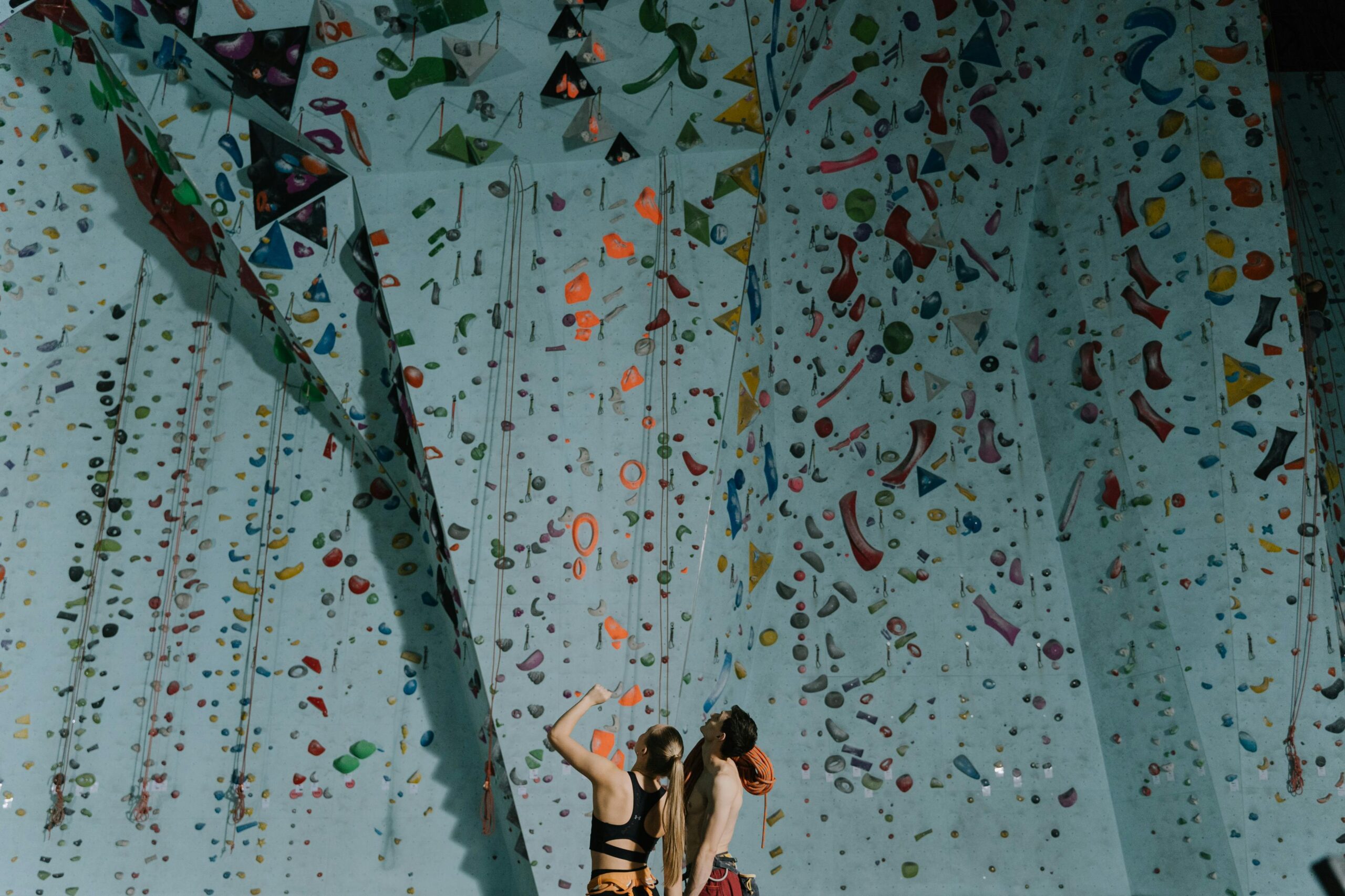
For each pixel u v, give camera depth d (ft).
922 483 24.63
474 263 23.63
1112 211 23.62
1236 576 21.79
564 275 23.70
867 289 24.97
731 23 21.34
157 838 23.24
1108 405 23.36
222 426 25.02
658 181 23.95
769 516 24.77
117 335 24.94
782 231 25.03
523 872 22.72
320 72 21.79
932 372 24.86
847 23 23.47
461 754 23.89
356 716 24.03
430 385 23.25
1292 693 21.26
